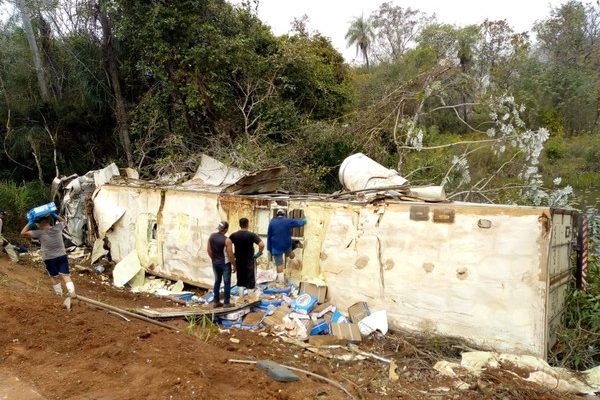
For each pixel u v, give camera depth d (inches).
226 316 350.3
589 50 1649.9
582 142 1284.4
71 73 813.2
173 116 740.7
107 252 558.6
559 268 312.3
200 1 711.7
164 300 423.2
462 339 304.3
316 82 828.6
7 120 768.9
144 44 702.5
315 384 227.1
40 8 786.2
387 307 335.0
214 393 199.2
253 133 683.4
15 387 203.6
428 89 618.5
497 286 293.6
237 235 364.5
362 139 666.8
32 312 283.0
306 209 380.8
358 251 349.7
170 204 482.9
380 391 244.4
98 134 813.2
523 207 290.0
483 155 685.3
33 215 349.7
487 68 1385.3
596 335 318.7
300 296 361.1
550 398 237.6
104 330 264.5
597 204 831.7
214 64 692.1
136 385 203.3
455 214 308.8
